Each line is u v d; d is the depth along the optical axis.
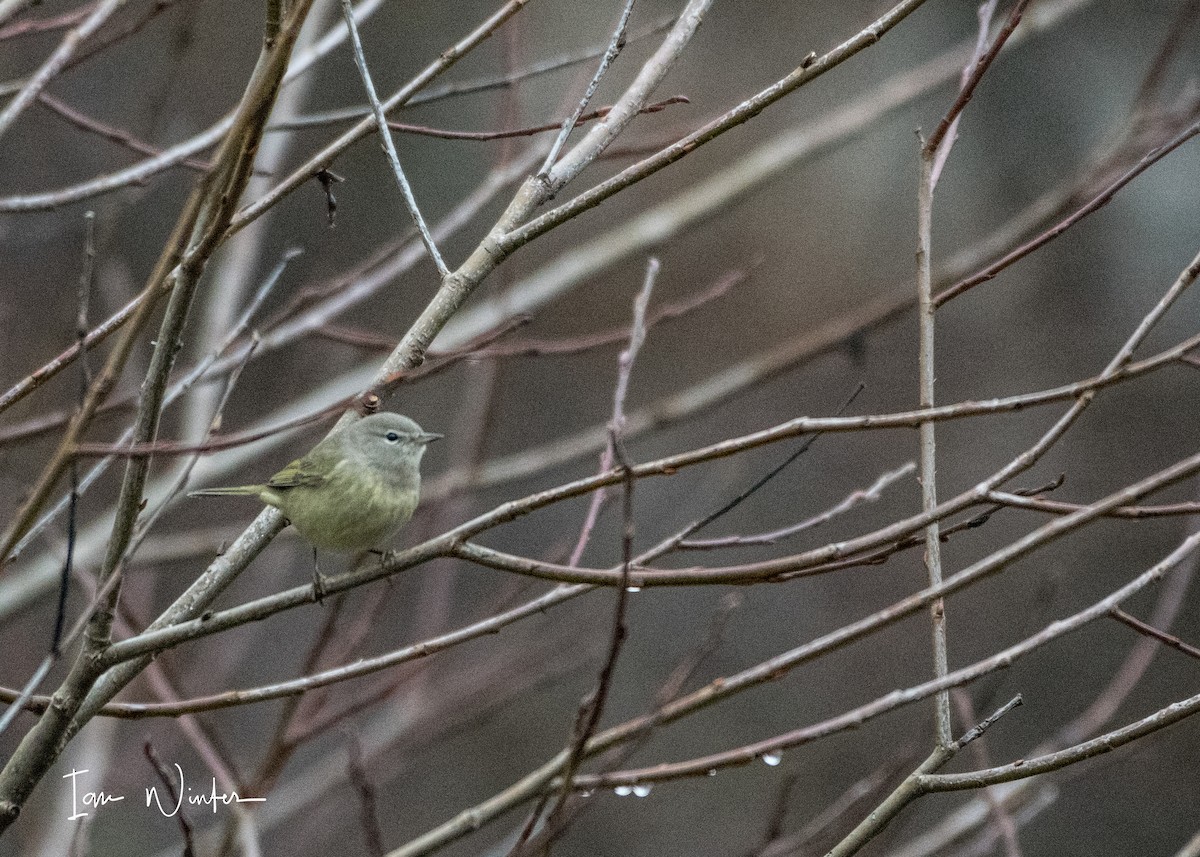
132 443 5.28
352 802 13.10
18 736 12.45
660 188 18.95
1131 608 16.05
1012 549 4.85
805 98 19.08
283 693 5.66
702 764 5.67
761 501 17.75
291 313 8.12
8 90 7.09
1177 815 14.93
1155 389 17.36
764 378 10.97
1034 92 18.94
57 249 14.05
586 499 18.00
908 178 19.11
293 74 7.58
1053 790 8.19
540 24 19.36
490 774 16.53
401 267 9.24
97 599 4.89
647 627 17.47
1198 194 18.33
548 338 18.78
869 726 16.44
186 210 4.68
